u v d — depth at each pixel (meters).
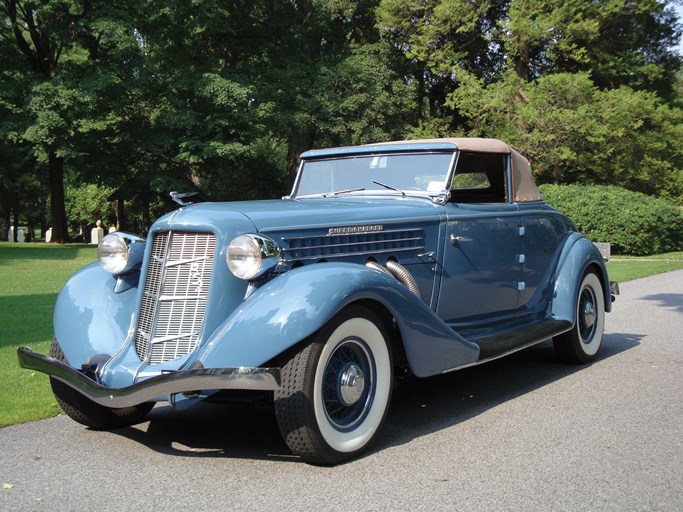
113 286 4.36
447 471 3.44
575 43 25.20
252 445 3.96
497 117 24.95
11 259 20.00
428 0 28.02
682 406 4.59
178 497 3.16
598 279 6.25
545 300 5.87
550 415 4.42
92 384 3.57
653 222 20.45
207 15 27.88
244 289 3.76
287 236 3.89
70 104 25.36
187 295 3.79
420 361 3.99
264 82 30.75
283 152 40.38
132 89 27.66
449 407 4.67
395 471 3.45
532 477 3.34
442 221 4.77
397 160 5.22
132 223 48.62
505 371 5.80
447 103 27.05
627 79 27.66
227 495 3.17
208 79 27.48
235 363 3.42
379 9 29.59
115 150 30.41
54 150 27.06
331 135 30.14
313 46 32.34
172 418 4.61
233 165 33.50
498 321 5.39
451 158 5.01
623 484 3.24
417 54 28.56
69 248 27.19
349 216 4.23
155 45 31.34
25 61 29.28
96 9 26.47
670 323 8.08
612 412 4.47
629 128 23.50
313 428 3.43
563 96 23.48
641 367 5.83
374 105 28.73
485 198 5.88
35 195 47.78
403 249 4.48
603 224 20.56
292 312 3.40
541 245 5.76
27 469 3.56
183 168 30.70
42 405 4.75
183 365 3.60
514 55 26.39
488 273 5.14
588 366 5.93
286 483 3.32
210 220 3.78
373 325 3.76
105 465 3.62
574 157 23.17
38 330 7.61
